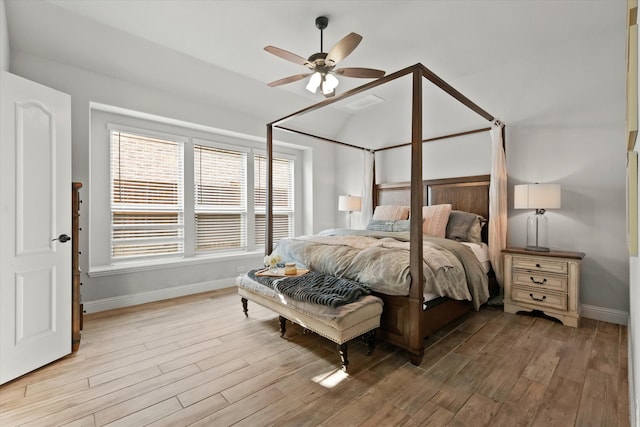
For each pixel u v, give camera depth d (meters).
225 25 2.83
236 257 4.47
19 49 2.77
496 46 3.21
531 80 3.38
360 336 2.25
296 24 2.81
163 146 4.02
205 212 4.41
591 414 1.60
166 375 2.02
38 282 2.10
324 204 5.73
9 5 2.44
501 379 1.93
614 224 2.92
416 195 2.09
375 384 1.89
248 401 1.74
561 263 2.83
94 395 1.80
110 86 3.28
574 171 3.13
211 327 2.84
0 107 1.90
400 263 2.26
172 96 3.74
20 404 1.72
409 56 3.39
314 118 5.19
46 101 2.15
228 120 4.29
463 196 3.96
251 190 4.95
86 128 3.13
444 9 2.64
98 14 2.67
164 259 4.00
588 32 2.96
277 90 4.31
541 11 2.68
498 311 3.21
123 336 2.64
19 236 2.00
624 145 2.87
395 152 4.87
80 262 3.17
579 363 2.12
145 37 3.01
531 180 3.40
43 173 2.13
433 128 4.30
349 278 2.51
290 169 5.58
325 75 2.76
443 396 1.76
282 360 2.21
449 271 2.46
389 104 4.92
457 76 3.83
